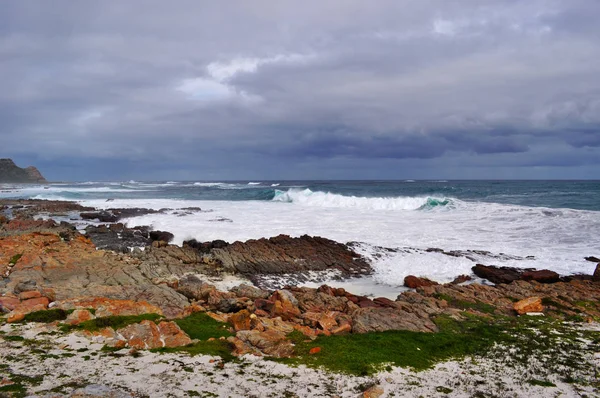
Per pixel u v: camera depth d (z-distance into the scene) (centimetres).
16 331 1233
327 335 1359
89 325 1265
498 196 5853
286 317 1529
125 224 3741
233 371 1063
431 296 1869
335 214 4234
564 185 9012
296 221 3784
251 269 2381
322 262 2475
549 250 2631
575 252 2573
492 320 1557
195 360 1110
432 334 1393
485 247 2741
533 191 6675
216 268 2405
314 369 1099
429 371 1127
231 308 1661
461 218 3769
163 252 2597
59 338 1196
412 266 2400
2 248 2356
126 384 952
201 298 1817
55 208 4847
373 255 2597
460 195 6153
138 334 1220
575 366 1175
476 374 1116
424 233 3183
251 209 4762
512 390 1030
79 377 969
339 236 3116
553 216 3634
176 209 4747
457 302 1780
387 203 4834
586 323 1530
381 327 1434
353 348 1242
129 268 2133
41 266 2003
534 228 3238
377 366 1134
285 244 2766
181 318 1435
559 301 1778
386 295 1992
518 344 1328
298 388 989
